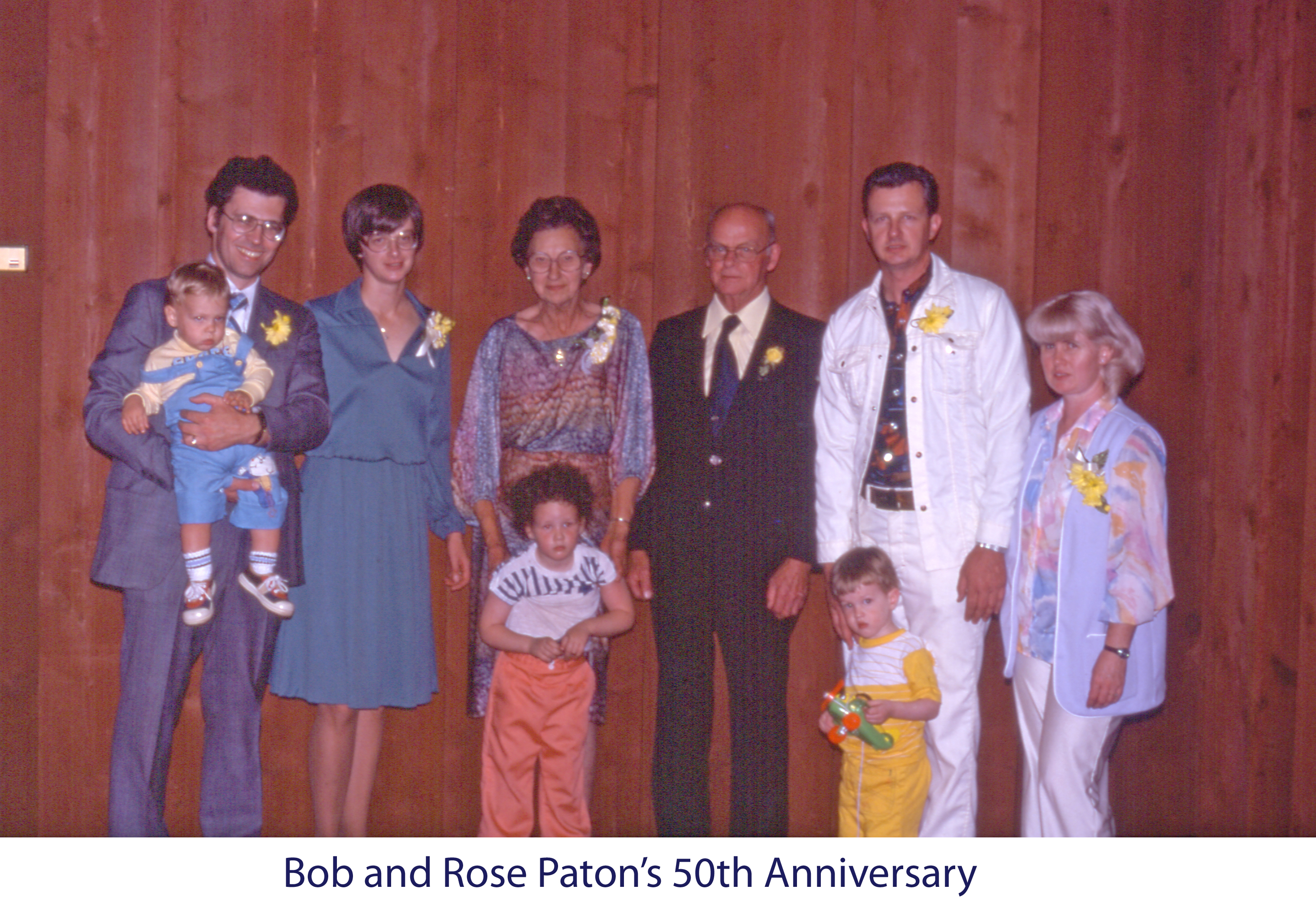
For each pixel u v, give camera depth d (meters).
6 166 3.34
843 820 2.97
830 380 3.10
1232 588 3.46
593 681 3.05
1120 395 2.88
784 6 3.46
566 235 3.05
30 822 3.38
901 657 2.90
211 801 2.92
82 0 3.34
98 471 3.39
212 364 2.73
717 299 3.16
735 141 3.48
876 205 2.95
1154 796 3.51
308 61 3.40
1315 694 3.25
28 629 3.38
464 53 3.44
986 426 2.99
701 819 3.12
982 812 3.53
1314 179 3.24
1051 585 2.81
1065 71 3.48
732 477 3.06
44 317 3.36
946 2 3.46
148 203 3.37
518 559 2.99
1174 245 3.49
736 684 3.10
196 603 2.74
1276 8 3.34
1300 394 3.28
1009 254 3.49
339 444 3.01
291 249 3.41
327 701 2.98
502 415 3.08
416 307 3.20
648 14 3.46
